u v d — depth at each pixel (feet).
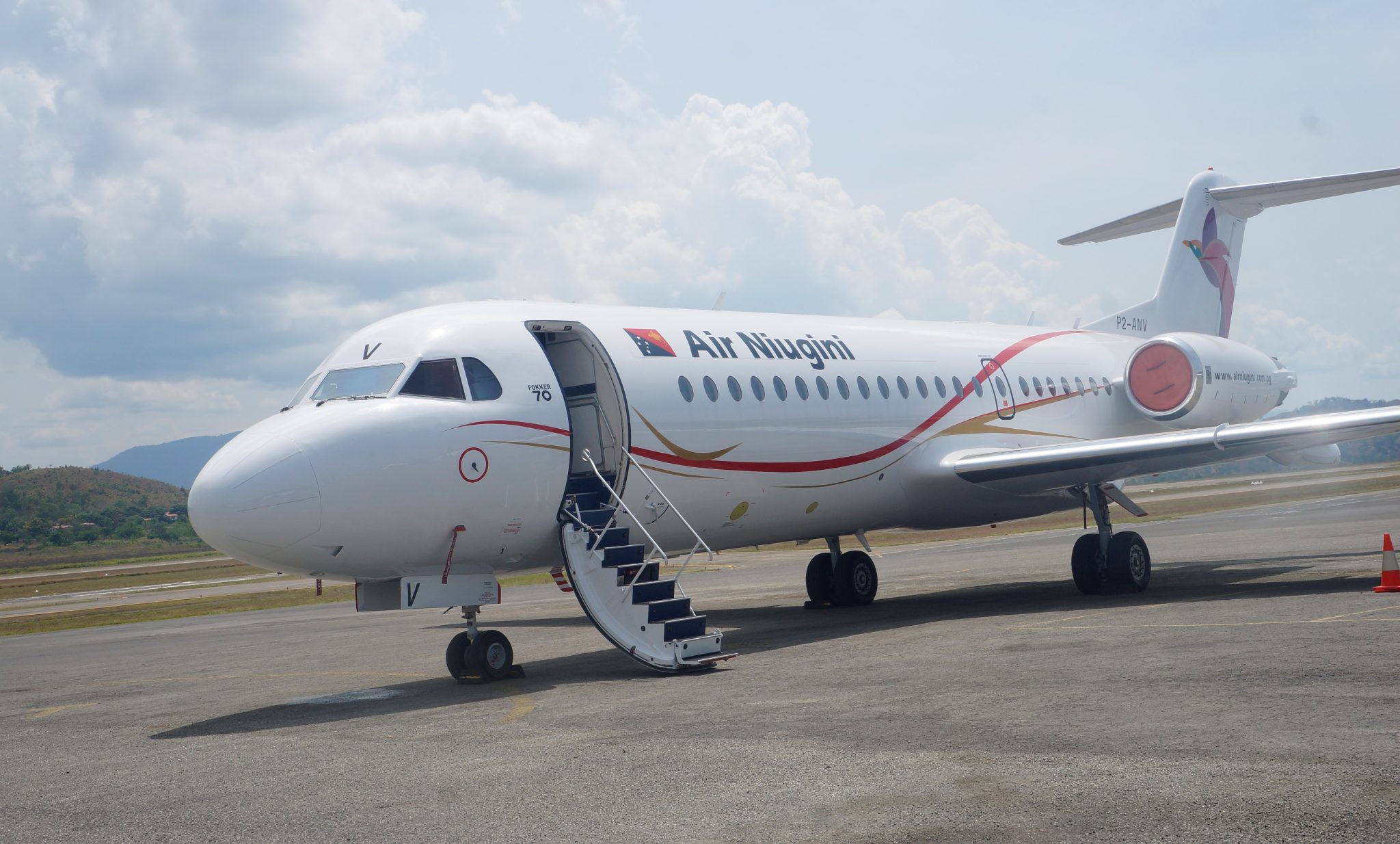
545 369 41.11
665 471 44.04
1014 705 27.35
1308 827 17.07
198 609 113.60
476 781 23.49
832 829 18.49
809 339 52.75
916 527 60.54
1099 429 67.36
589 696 34.45
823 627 50.80
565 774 23.52
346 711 35.60
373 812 21.56
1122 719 24.93
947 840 17.54
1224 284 78.89
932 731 25.08
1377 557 66.03
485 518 38.63
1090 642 37.24
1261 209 78.33
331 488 35.22
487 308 42.86
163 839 20.75
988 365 61.05
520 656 48.24
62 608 136.67
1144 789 19.43
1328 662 30.12
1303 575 57.77
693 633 39.32
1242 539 92.99
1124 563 55.47
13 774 28.43
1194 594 52.60
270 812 22.15
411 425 37.11
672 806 20.49
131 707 40.96
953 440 57.16
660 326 46.85
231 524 33.96
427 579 39.04
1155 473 57.77
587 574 39.50
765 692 32.30
